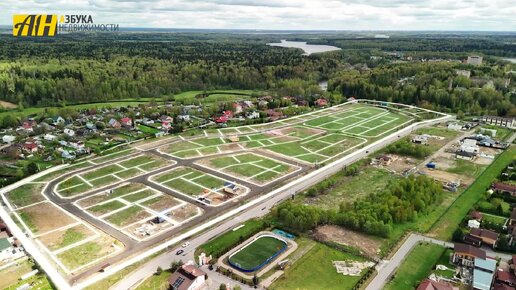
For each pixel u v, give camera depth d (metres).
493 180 128.75
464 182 127.56
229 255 87.00
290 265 83.62
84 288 76.50
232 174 134.50
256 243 92.00
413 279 78.88
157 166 141.50
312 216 98.12
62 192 120.38
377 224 94.69
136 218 104.12
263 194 118.94
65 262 85.06
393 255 87.06
